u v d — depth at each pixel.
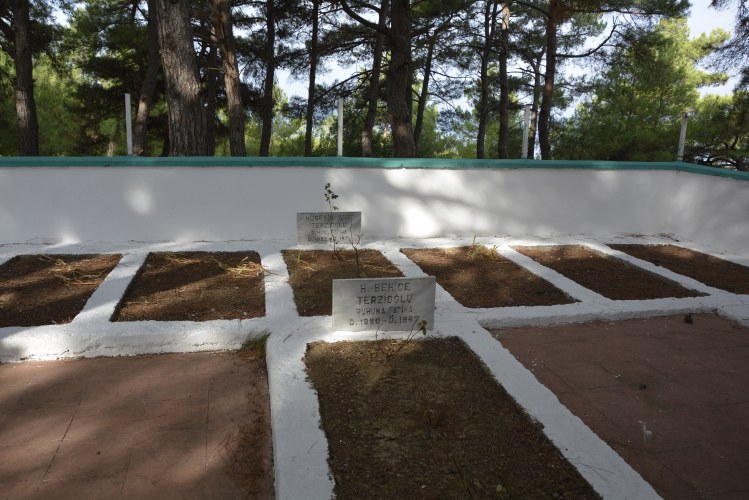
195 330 4.06
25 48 16.52
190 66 8.29
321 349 3.92
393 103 12.12
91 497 2.61
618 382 3.70
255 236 6.72
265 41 21.88
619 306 4.84
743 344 4.34
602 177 7.45
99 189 6.34
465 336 4.14
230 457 2.91
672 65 21.69
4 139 25.03
